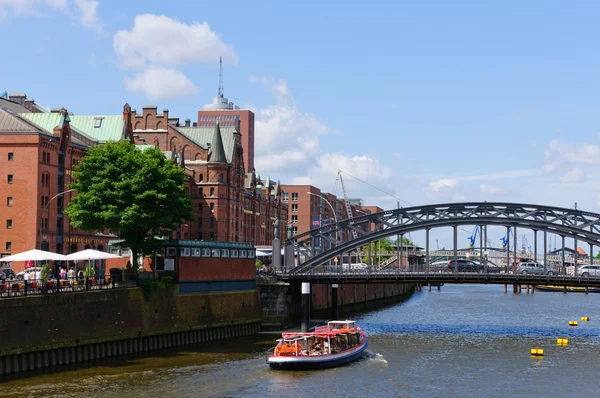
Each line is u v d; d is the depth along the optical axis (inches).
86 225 2849.4
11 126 3508.9
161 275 2950.3
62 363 2335.1
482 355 2721.5
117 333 2586.1
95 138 4495.6
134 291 2687.0
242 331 3334.2
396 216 3836.1
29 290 2256.4
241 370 2332.7
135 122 5502.0
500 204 3745.1
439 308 5265.8
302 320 3400.6
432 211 3809.1
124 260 3946.9
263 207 6727.4
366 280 3617.1
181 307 2952.8
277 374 2281.0
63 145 3710.6
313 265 3848.4
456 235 3759.8
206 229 5383.9
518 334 3403.1
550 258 6378.0
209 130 5856.3
